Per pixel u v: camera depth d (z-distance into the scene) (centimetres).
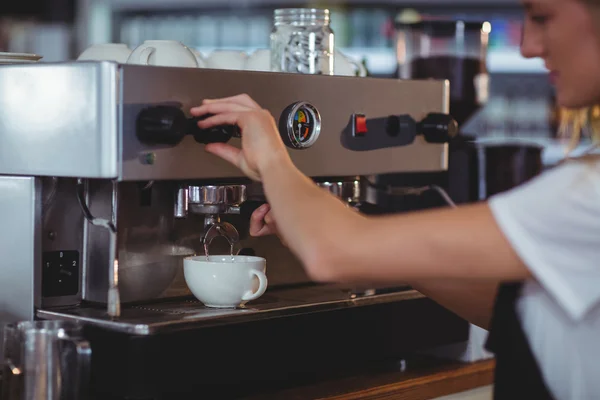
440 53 241
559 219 107
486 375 180
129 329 135
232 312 146
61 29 444
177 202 151
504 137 439
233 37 451
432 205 207
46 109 137
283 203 122
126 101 130
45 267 149
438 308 175
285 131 149
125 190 150
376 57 439
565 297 108
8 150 143
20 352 131
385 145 167
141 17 454
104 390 139
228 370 144
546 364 119
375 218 117
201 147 138
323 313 156
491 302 149
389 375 169
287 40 177
